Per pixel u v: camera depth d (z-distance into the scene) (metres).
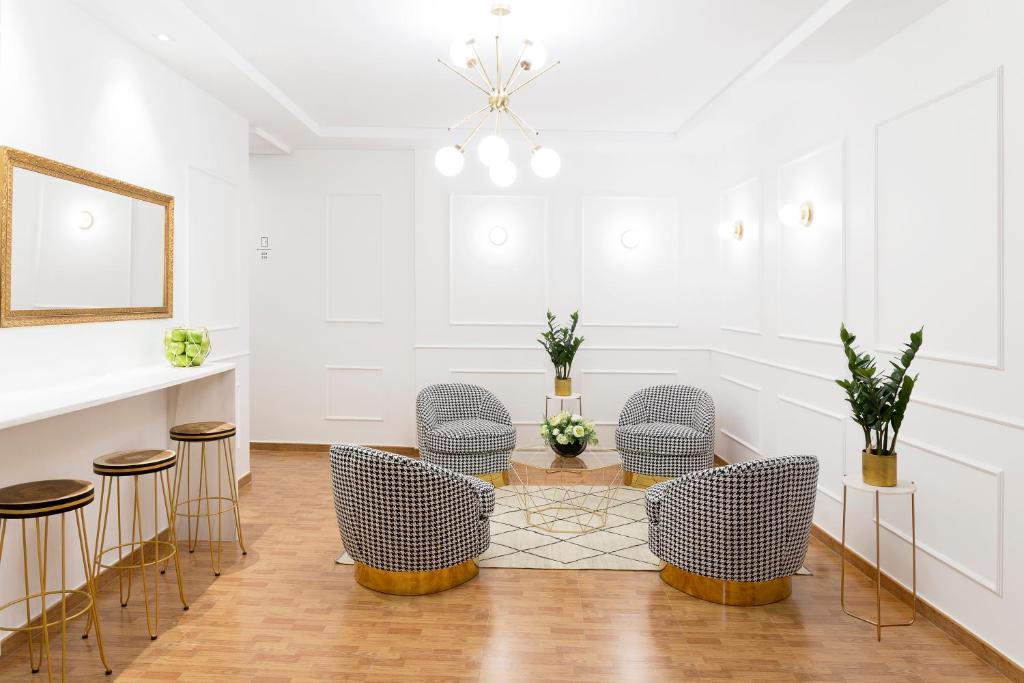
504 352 6.45
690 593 3.39
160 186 3.95
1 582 2.76
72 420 3.16
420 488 3.21
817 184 4.33
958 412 2.96
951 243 3.04
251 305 6.60
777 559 3.19
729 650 2.84
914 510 3.16
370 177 6.48
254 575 3.62
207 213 4.59
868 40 3.54
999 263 2.72
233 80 4.30
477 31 3.84
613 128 6.02
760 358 5.28
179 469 3.65
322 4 3.48
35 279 2.87
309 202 6.50
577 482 5.54
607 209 6.45
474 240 6.43
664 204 6.46
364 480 3.25
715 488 3.12
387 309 6.54
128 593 3.35
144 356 3.76
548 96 5.07
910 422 3.34
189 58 3.90
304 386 6.61
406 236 6.51
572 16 3.63
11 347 2.76
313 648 2.84
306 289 6.56
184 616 3.13
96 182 3.28
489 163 3.37
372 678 2.62
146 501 3.87
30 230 2.83
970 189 2.91
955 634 2.96
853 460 3.88
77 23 3.18
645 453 5.17
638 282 6.48
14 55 2.77
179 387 4.03
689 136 5.79
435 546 3.32
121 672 2.65
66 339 3.10
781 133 4.89
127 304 3.55
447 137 6.09
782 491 3.09
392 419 6.58
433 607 3.24
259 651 2.82
